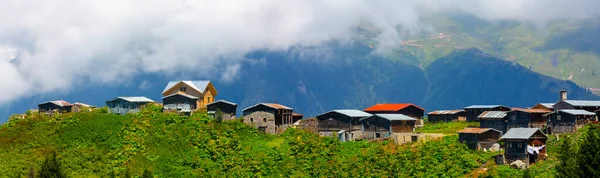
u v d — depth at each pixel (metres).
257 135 125.44
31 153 108.75
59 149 110.19
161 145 111.19
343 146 117.75
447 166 100.62
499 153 107.19
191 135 116.12
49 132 116.00
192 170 103.88
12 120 123.12
